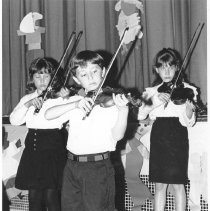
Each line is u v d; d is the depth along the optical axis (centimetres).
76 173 144
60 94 189
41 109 184
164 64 186
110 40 236
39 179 181
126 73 233
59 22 246
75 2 243
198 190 189
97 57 151
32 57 252
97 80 149
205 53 216
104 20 236
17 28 256
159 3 225
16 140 218
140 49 231
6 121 227
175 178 180
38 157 182
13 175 219
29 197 187
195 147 187
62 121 183
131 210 203
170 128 181
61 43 246
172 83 187
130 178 201
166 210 200
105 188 142
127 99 138
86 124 148
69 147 149
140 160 198
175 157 180
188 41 221
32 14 250
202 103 211
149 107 192
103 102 145
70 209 144
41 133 183
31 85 201
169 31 224
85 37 240
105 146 146
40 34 251
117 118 145
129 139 200
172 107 182
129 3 231
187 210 193
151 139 186
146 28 229
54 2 247
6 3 257
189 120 181
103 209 141
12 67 258
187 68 220
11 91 259
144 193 200
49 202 186
